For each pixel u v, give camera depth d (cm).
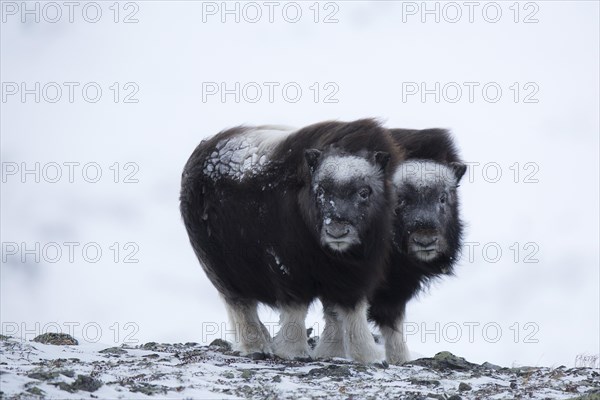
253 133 4319
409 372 3741
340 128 4003
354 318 4062
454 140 4647
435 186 4353
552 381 3581
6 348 3662
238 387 3209
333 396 3131
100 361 3584
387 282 4356
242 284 4234
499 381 3603
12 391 2817
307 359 4044
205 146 4375
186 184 4366
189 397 2975
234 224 4144
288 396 3114
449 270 4559
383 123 4088
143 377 3259
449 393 3294
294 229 3975
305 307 4119
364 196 3862
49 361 3484
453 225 4497
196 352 4184
